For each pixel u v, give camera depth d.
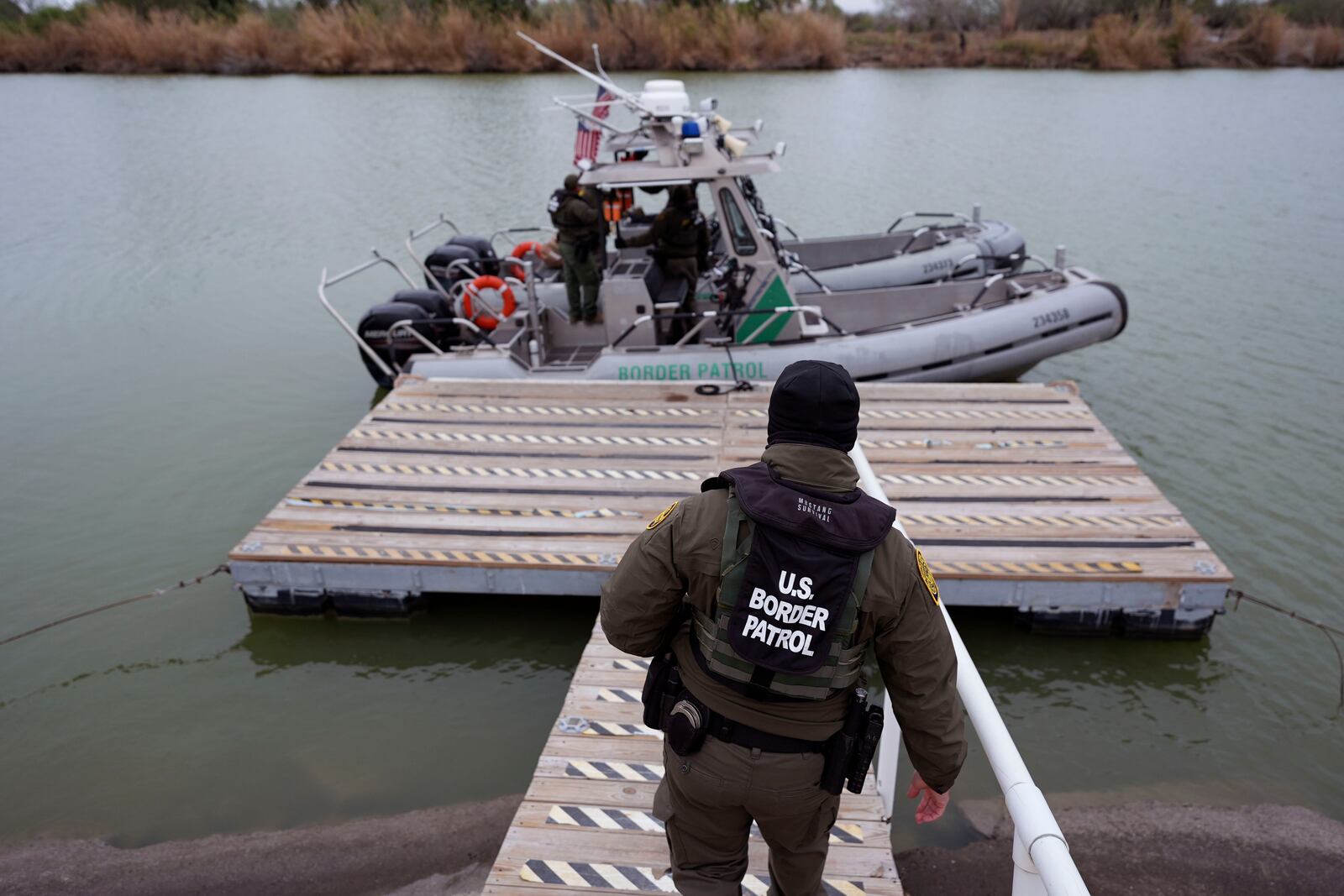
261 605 5.43
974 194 15.82
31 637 5.39
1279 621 5.32
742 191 7.41
